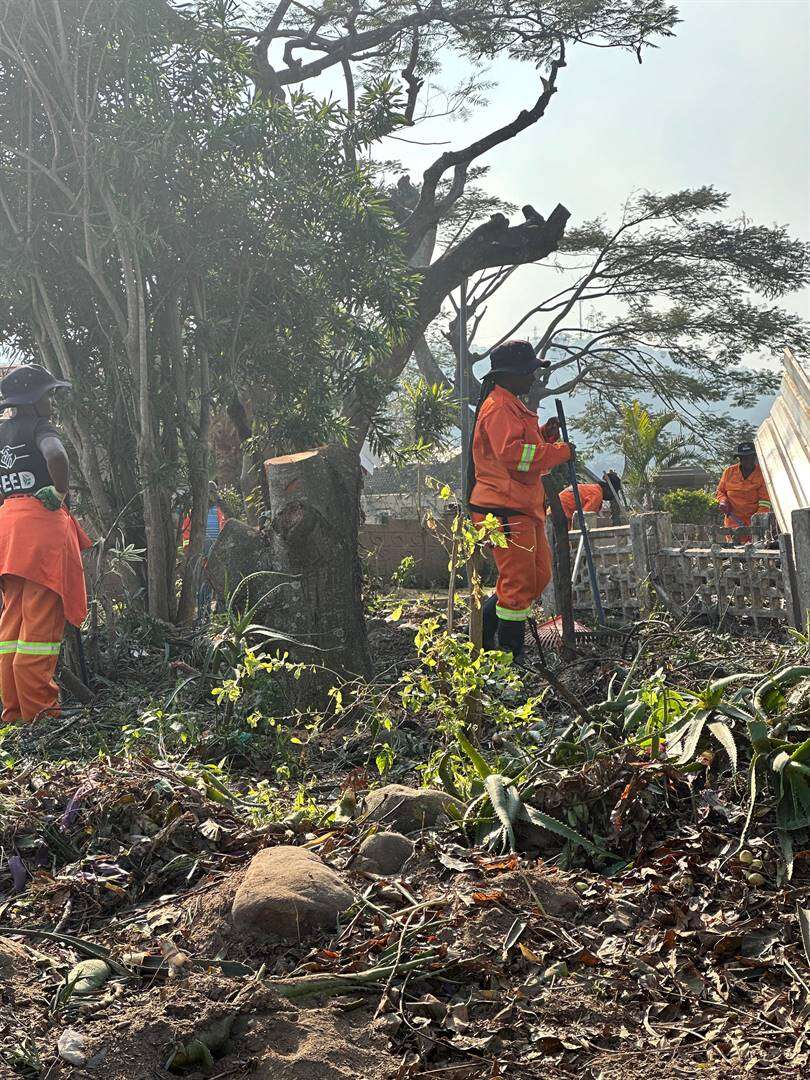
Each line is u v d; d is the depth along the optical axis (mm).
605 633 7414
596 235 32562
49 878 3334
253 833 3537
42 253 8391
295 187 8805
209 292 9227
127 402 8609
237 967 2660
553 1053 2346
